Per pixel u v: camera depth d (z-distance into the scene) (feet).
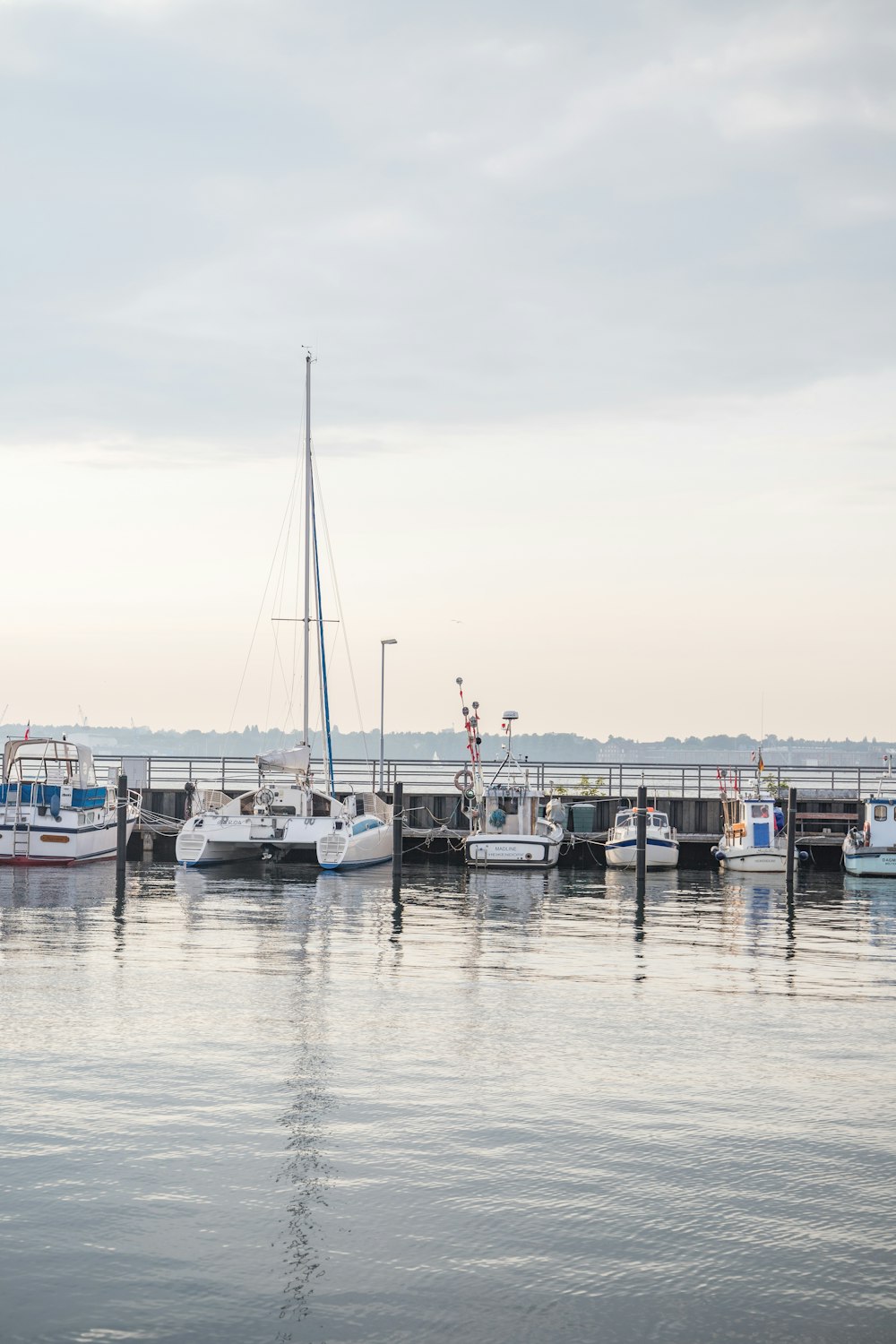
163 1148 41.75
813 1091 48.85
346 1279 32.73
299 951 80.07
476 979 70.90
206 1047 54.44
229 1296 31.81
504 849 137.08
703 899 113.29
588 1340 29.84
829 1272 33.17
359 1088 48.62
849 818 152.76
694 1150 42.06
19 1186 38.29
